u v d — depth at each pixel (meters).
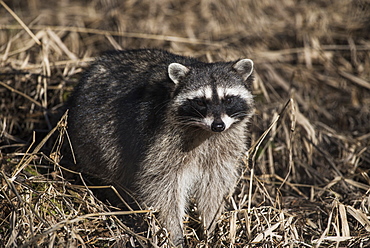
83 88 9.35
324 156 10.21
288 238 7.82
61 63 12.04
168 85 8.24
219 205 8.65
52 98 11.59
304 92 13.53
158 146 8.25
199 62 9.01
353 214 8.11
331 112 12.96
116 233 7.87
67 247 7.06
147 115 8.32
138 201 8.59
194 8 16.64
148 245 7.61
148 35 14.25
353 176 9.77
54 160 8.69
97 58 10.05
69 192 8.52
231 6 16.28
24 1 17.31
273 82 13.53
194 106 8.04
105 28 15.68
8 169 8.87
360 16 15.88
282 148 10.86
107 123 8.81
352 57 14.49
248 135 10.20
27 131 11.14
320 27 15.38
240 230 8.16
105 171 9.09
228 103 8.13
